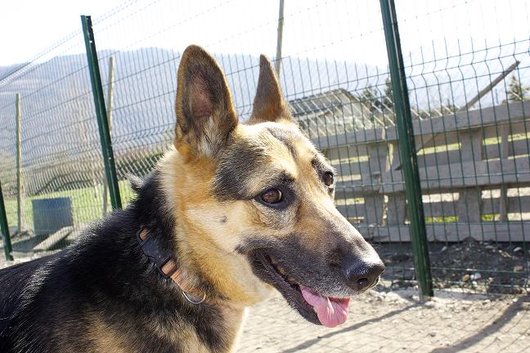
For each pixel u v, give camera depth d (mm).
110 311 553
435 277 1216
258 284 619
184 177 607
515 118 1242
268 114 750
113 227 622
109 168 1503
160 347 558
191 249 595
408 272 1277
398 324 982
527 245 1276
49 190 2074
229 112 614
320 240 565
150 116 1466
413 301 1097
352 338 940
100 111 1492
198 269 596
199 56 604
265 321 1092
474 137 1353
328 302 585
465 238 1379
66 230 1987
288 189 590
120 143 1577
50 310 561
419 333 926
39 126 2061
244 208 585
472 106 1309
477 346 846
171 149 678
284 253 581
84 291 563
